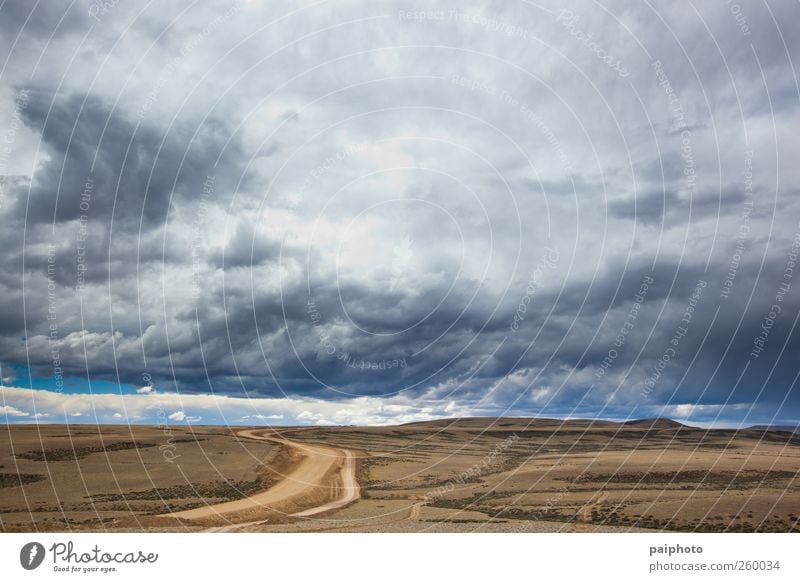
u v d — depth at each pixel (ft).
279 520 133.49
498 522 122.31
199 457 238.27
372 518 134.31
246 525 126.93
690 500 140.87
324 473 216.33
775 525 115.03
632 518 123.03
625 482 179.22
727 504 134.62
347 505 157.07
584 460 236.02
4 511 148.36
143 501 161.79
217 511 146.82
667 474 192.34
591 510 135.33
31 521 133.90
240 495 171.63
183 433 294.66
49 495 170.30
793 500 138.92
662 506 134.10
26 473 202.18
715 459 234.79
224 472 211.00
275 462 236.63
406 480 202.80
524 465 227.20
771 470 200.03
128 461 225.97
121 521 133.18
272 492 177.27
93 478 196.24
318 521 131.34
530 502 150.10
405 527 116.67
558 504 145.59
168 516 139.33
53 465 215.92
